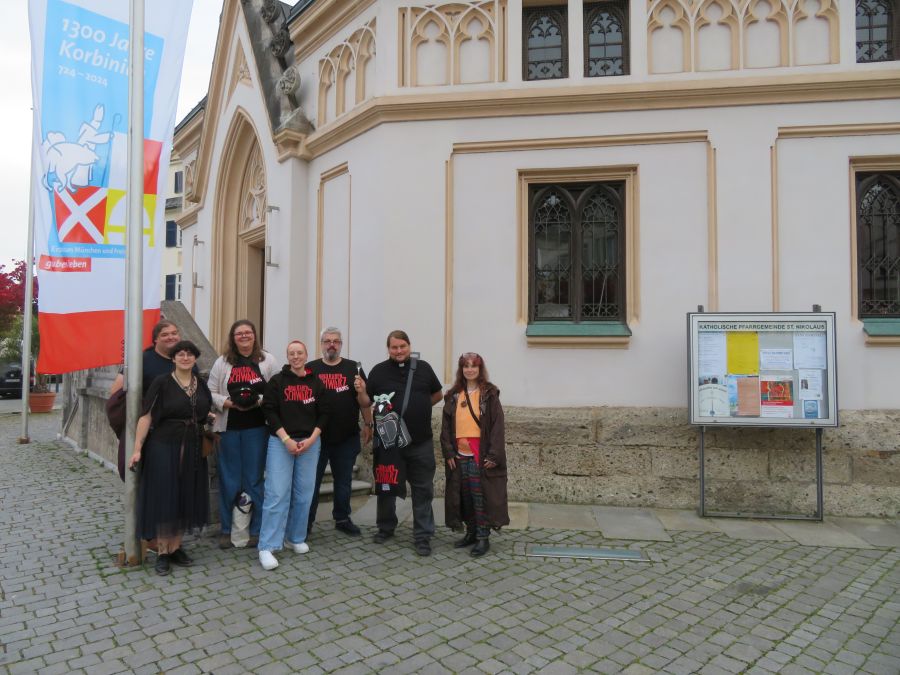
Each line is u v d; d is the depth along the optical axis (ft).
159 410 14.24
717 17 21.16
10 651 10.36
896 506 19.13
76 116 15.43
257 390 15.98
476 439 16.01
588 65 22.25
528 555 15.49
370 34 24.03
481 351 21.68
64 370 15.14
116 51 15.90
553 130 21.52
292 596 12.82
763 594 13.10
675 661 10.23
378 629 11.28
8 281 62.85
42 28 15.03
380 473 16.01
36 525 17.70
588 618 11.83
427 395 16.33
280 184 28.22
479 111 21.84
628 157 21.21
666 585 13.56
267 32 30.45
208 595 12.84
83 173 15.52
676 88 20.57
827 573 14.39
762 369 18.62
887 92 20.03
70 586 13.29
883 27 21.01
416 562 15.02
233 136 34.83
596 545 16.35
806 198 20.39
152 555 15.47
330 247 26.09
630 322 21.11
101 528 17.42
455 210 22.11
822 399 18.37
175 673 9.70
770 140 20.44
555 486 20.57
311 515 17.10
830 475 19.47
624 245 21.62
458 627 11.39
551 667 9.98
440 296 21.89
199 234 40.19
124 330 15.80
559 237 22.20
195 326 21.75
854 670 10.03
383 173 22.43
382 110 22.30
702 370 18.85
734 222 20.54
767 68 20.66
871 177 20.77
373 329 22.75
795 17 20.71
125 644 10.65
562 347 21.21
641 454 20.21
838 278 20.20
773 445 19.70
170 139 16.56
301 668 9.89
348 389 17.01
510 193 21.81
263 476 16.46
